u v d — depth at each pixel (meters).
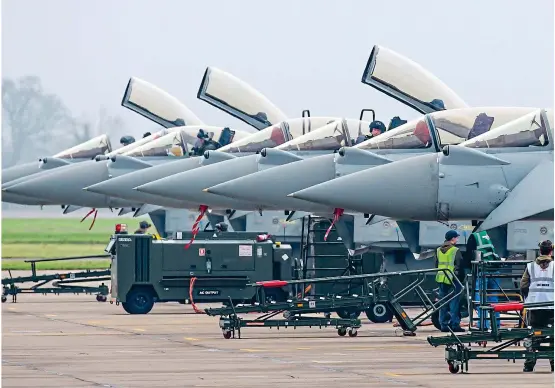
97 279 98.25
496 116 79.00
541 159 73.44
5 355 54.72
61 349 57.56
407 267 80.44
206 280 82.25
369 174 74.19
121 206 108.56
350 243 81.25
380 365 50.50
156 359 52.88
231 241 83.06
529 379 45.88
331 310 66.69
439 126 79.12
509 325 64.50
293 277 83.19
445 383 44.66
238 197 83.88
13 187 107.19
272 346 59.06
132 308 82.56
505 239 73.94
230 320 63.78
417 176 73.38
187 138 107.62
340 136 88.88
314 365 50.50
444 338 49.56
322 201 74.31
